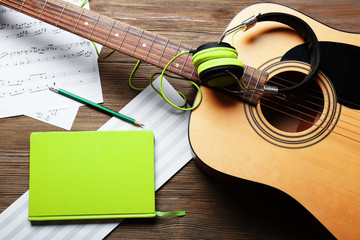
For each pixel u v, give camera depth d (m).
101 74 1.02
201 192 0.98
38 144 0.96
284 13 0.84
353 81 0.86
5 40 1.01
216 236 0.97
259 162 0.84
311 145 0.84
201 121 0.85
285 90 0.82
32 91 1.00
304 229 0.97
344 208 0.82
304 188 0.83
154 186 0.95
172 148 0.99
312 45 0.85
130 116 1.00
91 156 0.96
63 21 0.88
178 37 1.04
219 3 1.04
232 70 0.75
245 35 0.89
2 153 0.99
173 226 0.97
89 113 1.00
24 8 0.90
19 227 0.95
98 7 1.04
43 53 1.01
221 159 0.84
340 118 0.86
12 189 0.98
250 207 0.98
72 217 0.94
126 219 0.97
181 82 1.01
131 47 0.87
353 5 1.04
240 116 0.85
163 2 1.04
